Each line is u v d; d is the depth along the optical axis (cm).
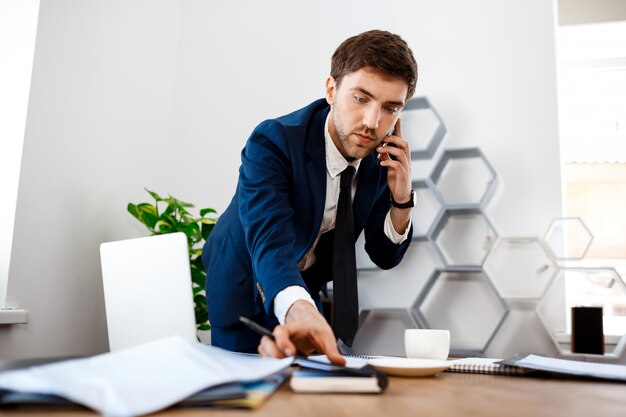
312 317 88
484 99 265
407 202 149
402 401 62
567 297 253
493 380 86
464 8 274
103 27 232
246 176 129
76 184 211
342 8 286
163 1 285
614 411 59
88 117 220
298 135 132
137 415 47
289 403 58
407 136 272
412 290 260
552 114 257
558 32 284
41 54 194
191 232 229
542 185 254
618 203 277
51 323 194
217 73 292
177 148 288
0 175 183
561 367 92
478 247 256
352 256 137
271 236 111
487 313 251
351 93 122
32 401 50
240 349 154
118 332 173
